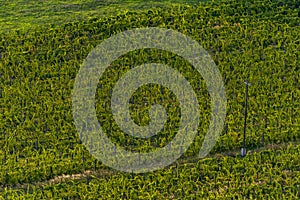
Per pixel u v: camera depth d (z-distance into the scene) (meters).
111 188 43.81
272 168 45.62
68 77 55.72
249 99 52.84
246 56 57.66
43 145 48.81
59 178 45.91
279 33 60.59
